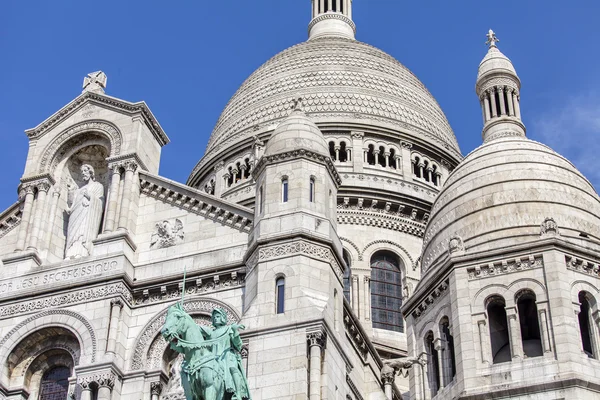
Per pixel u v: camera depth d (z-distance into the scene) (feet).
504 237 176.24
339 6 323.16
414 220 244.01
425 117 269.64
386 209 241.76
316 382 126.93
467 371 162.71
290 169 146.92
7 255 159.12
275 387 126.62
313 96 265.34
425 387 176.04
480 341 165.58
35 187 166.30
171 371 142.92
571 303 163.53
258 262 139.13
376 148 254.68
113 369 140.26
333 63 276.41
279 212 142.92
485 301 168.96
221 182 257.96
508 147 193.47
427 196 249.34
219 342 107.86
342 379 134.10
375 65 279.49
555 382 155.74
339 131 255.09
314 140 150.92
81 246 159.43
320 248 140.05
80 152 172.65
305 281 135.95
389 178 247.70
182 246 152.66
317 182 147.02
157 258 152.76
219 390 104.22
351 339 155.63
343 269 145.59
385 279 233.96
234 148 260.01
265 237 140.56
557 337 160.04
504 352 167.53
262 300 135.03
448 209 188.75
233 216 152.15
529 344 166.91
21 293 152.25
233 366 106.83
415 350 180.75
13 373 148.66
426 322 180.14
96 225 161.68
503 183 184.85
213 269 146.51
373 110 261.65
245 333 131.85
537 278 166.91
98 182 167.43
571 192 183.01
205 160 269.44
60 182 169.27
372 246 236.02
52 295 151.12
